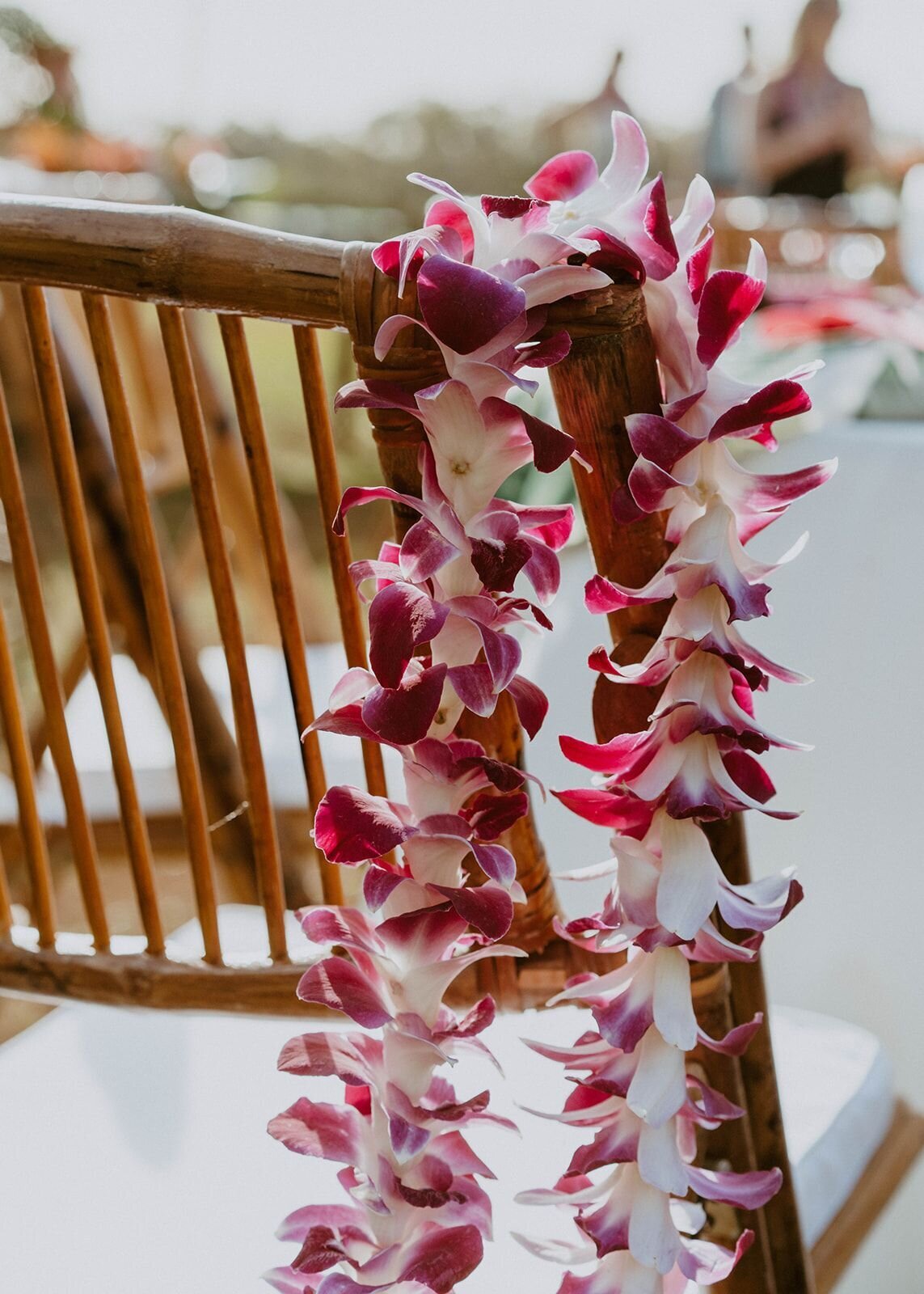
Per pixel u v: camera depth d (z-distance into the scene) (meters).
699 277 0.43
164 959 0.67
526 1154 0.73
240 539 1.57
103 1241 0.69
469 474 0.41
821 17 3.47
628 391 0.44
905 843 1.19
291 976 0.64
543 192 0.45
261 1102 0.81
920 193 2.81
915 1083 1.19
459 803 0.45
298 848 1.36
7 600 2.07
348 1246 0.48
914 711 1.19
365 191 7.41
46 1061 0.88
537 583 0.43
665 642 0.45
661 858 0.46
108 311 0.54
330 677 1.47
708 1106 0.50
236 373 0.54
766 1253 0.63
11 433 0.61
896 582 1.22
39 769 1.53
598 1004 0.49
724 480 0.44
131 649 1.27
